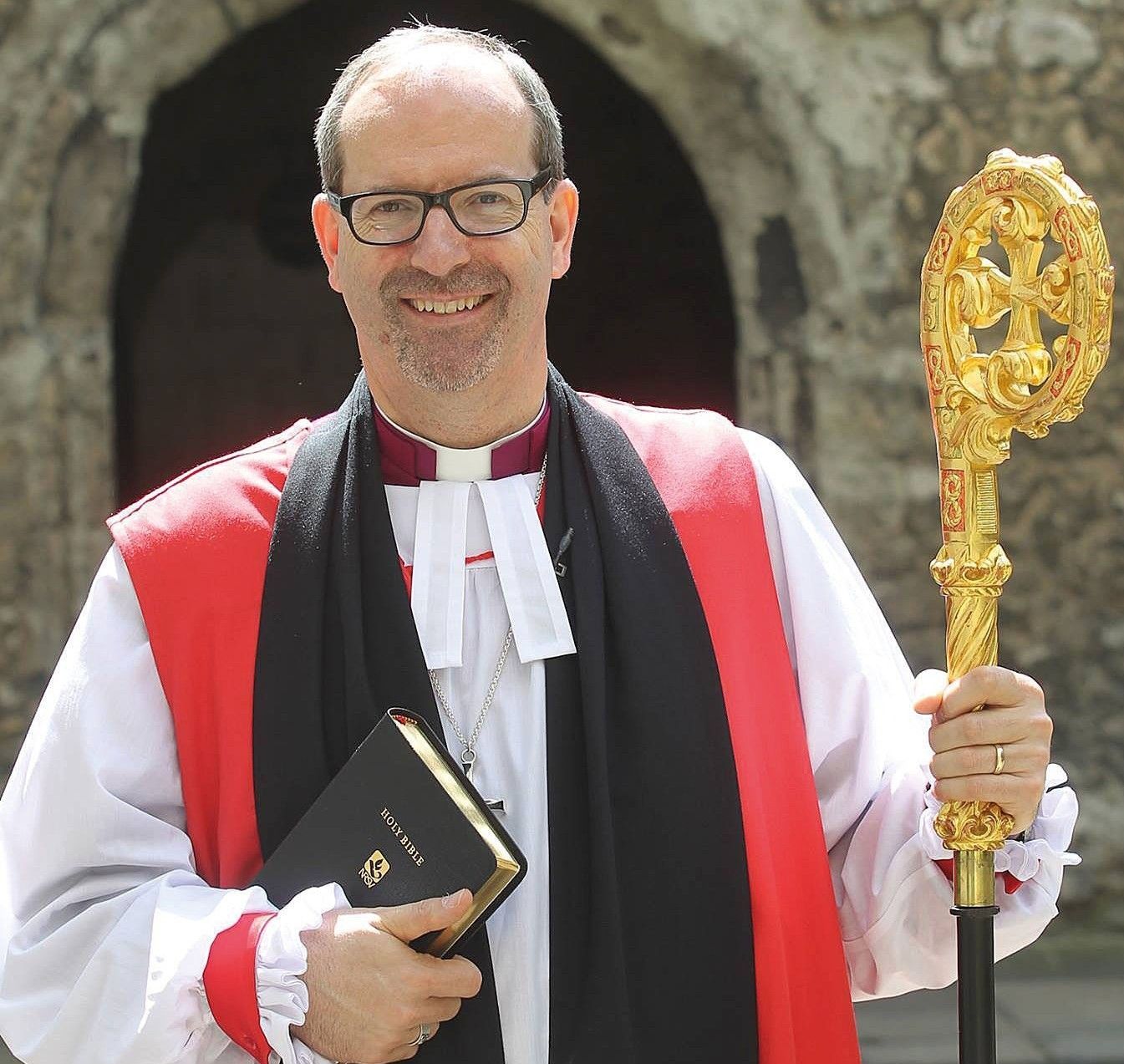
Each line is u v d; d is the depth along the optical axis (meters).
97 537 8.21
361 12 11.11
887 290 8.62
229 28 8.20
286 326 12.04
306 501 2.95
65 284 8.13
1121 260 8.70
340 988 2.52
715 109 8.55
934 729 2.69
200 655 2.88
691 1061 2.74
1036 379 2.63
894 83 8.55
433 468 2.98
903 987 2.98
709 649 2.92
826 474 8.62
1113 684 8.76
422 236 2.71
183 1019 2.59
